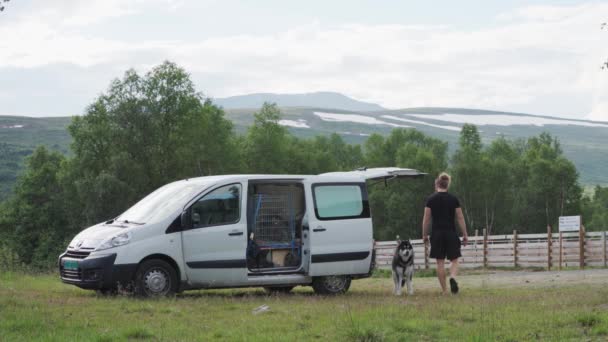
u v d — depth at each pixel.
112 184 74.44
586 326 8.81
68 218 84.75
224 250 13.77
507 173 117.06
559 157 120.06
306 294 14.98
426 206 14.67
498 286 16.44
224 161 90.38
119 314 10.49
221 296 13.87
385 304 11.55
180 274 13.39
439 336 8.33
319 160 127.75
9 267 22.06
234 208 14.01
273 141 107.00
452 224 14.52
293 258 14.51
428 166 113.00
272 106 108.62
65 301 11.96
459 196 115.38
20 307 11.05
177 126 85.69
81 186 76.06
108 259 12.87
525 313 9.94
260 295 14.29
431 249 14.62
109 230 13.48
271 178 14.41
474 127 132.00
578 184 114.62
